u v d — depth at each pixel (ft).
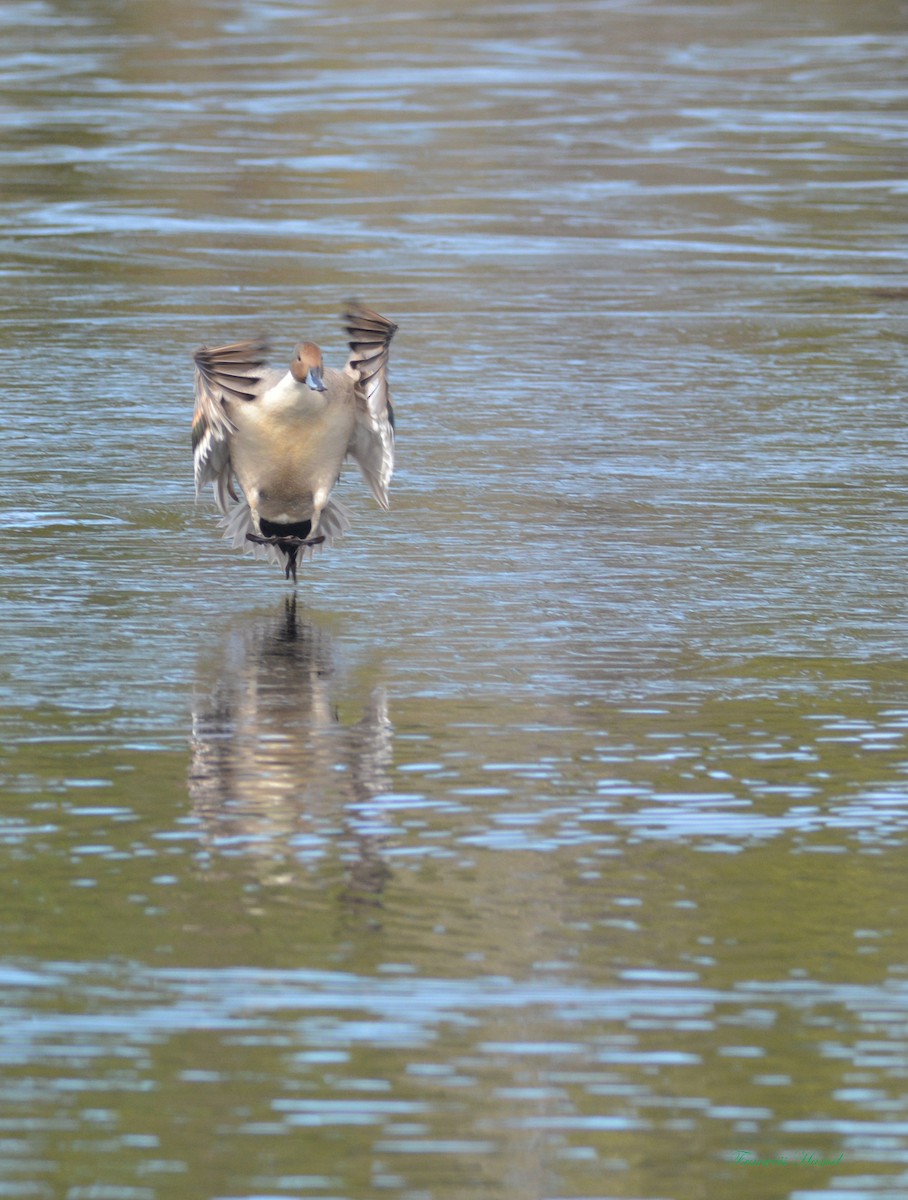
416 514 55.26
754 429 64.59
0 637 44.06
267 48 149.79
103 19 164.45
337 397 44.47
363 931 29.66
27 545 51.65
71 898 30.66
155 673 41.73
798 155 112.88
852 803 35.01
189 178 105.70
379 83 134.82
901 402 68.13
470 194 102.78
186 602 47.16
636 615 46.32
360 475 59.57
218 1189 23.32
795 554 51.39
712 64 145.79
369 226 95.91
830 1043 26.53
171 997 27.55
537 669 42.34
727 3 181.06
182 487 57.77
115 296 82.84
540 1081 25.49
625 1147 24.17
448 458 61.11
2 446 61.41
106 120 120.47
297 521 46.55
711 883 31.60
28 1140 24.14
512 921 30.09
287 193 102.89
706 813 34.53
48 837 33.01
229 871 31.81
